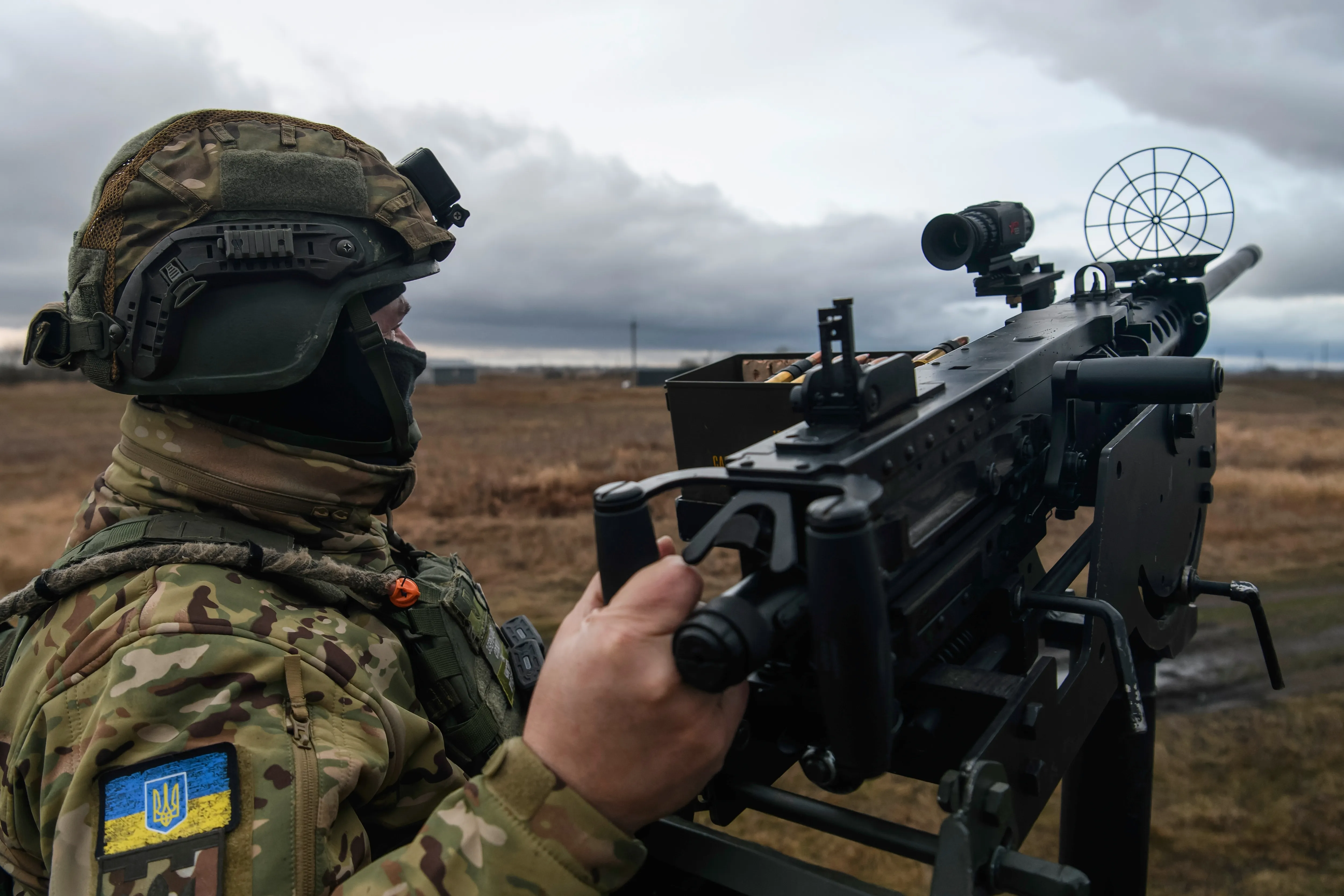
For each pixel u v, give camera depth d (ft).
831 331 3.01
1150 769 5.35
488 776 2.91
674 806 2.79
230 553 3.98
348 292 4.58
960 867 2.70
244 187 4.38
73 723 3.51
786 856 3.14
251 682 3.58
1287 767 16.26
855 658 2.40
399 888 2.89
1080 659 3.83
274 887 3.20
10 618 3.97
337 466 4.72
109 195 4.34
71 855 3.22
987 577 3.76
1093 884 5.46
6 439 98.68
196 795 3.28
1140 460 4.60
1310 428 98.63
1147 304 6.68
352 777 3.58
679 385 4.89
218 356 4.31
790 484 2.69
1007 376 3.99
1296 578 32.12
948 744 3.39
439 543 40.37
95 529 4.45
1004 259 5.89
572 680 2.70
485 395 199.11
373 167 4.90
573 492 55.93
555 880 2.74
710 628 2.36
